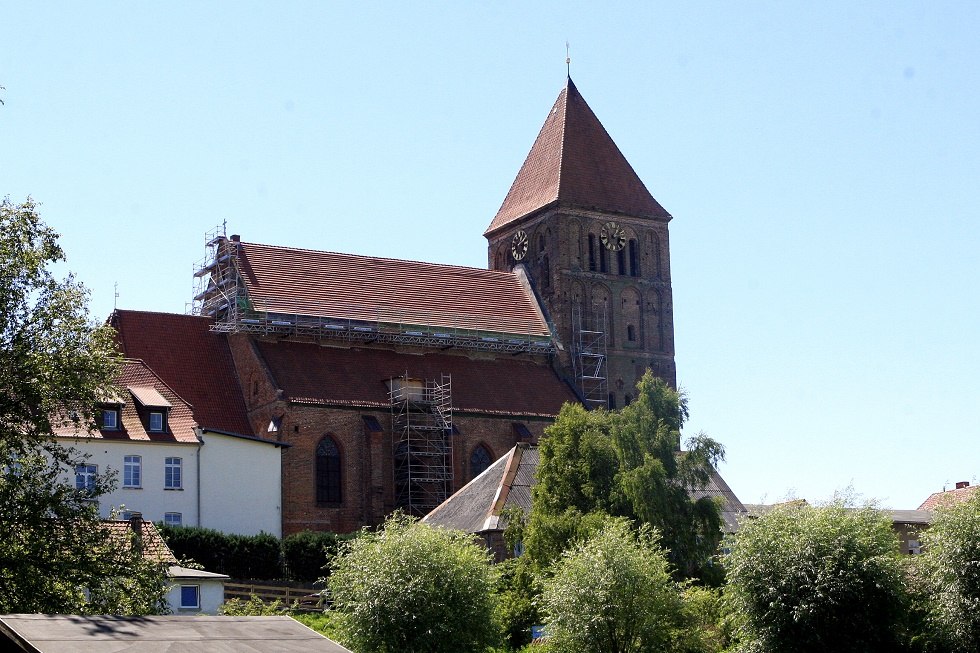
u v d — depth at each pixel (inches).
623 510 3085.6
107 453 3905.0
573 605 2534.5
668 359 5733.3
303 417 4667.8
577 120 5866.1
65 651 1141.1
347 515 4687.5
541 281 5649.6
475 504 3703.3
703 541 3078.2
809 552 2628.0
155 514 3969.0
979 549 2610.7
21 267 1982.0
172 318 4953.3
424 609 2470.5
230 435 4163.4
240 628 1266.0
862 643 2603.3
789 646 2640.3
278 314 4906.5
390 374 5039.4
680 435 3235.7
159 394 4133.9
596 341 5561.0
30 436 1978.3
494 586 2620.6
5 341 1961.1
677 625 2591.0
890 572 2630.4
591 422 3238.2
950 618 2596.0
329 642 1250.0
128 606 1968.5
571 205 5605.3
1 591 1888.5
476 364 5290.4
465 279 5531.5
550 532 2950.3
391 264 5403.5
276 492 4220.0
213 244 5142.7
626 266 5723.4
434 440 4879.4
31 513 1930.4
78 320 2015.3
